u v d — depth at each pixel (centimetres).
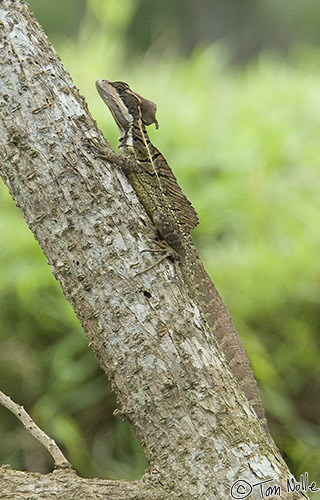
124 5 1109
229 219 845
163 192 520
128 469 732
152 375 375
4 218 838
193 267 498
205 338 389
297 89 1052
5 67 391
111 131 898
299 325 793
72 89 407
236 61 1931
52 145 387
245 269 796
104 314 381
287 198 863
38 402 762
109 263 382
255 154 897
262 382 766
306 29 1862
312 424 767
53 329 791
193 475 368
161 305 383
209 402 375
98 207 387
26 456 750
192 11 1961
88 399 762
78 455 744
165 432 375
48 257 390
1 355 783
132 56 1215
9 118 388
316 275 809
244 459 369
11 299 796
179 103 991
